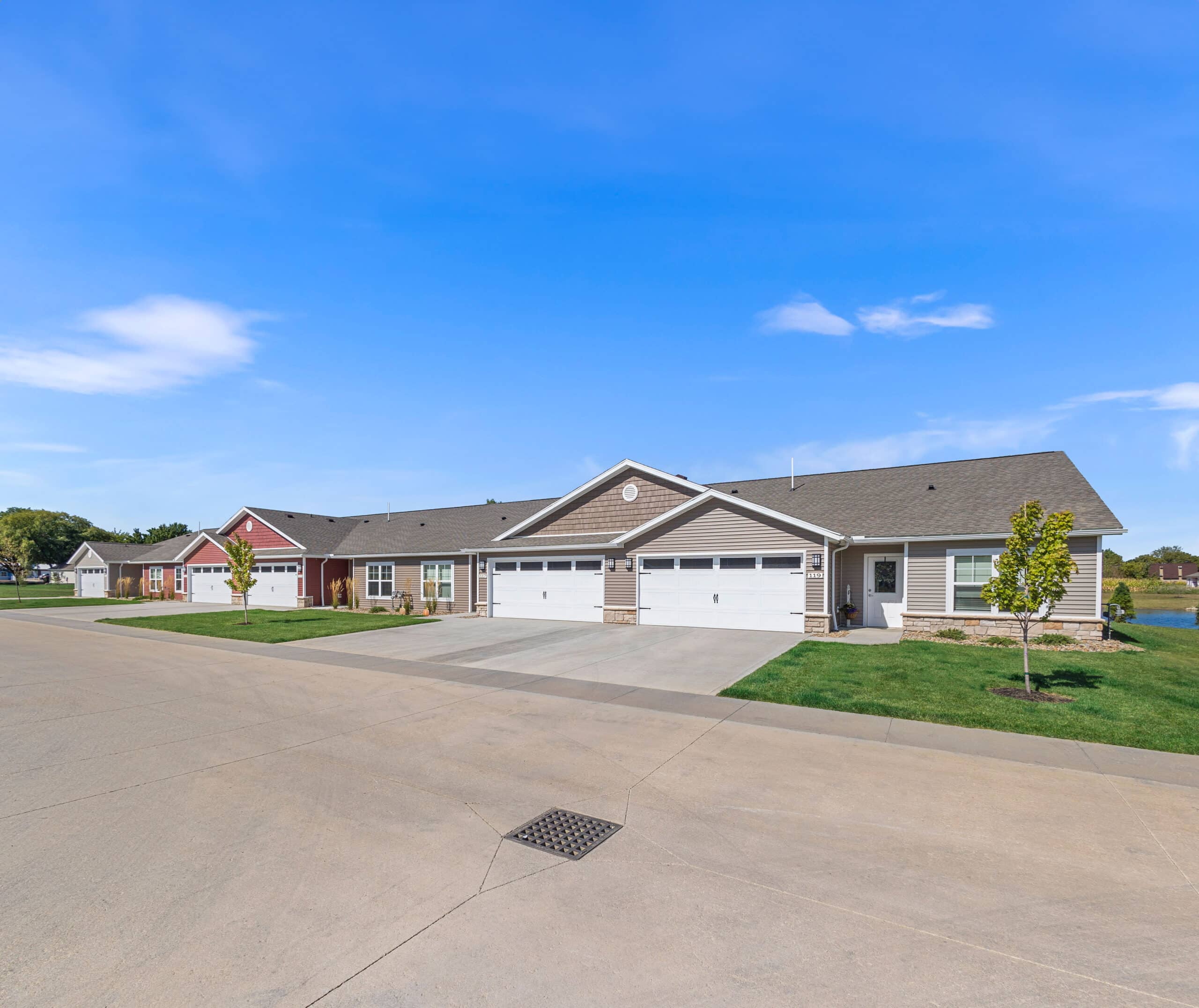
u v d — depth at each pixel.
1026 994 3.37
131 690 11.31
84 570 47.22
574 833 5.34
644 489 21.44
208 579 36.38
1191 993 3.38
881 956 3.69
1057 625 15.68
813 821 5.59
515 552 23.11
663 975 3.51
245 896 4.34
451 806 5.92
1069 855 4.95
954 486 19.50
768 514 17.80
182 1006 3.25
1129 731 8.20
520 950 3.74
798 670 12.26
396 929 3.95
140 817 5.68
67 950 3.73
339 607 30.84
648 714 9.30
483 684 11.52
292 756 7.44
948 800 6.04
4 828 5.46
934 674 11.70
